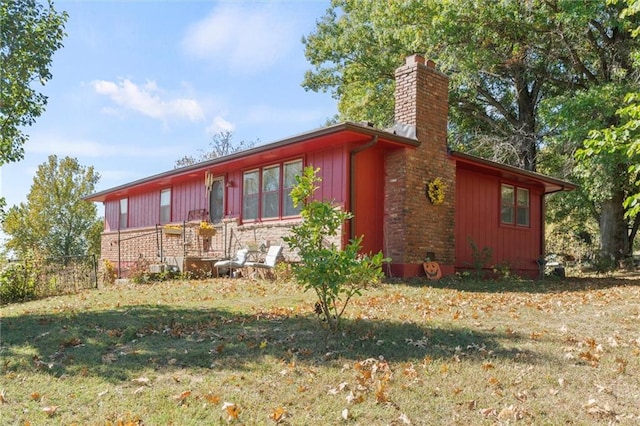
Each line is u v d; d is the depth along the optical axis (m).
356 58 21.97
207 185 13.99
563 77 18.45
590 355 4.54
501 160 19.17
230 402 3.55
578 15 14.35
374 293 8.36
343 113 23.75
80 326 5.79
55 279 10.70
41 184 28.53
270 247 11.34
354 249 5.28
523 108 20.44
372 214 10.87
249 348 4.82
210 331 5.50
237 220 13.19
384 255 10.96
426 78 11.34
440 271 11.14
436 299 7.84
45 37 10.71
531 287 10.69
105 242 20.34
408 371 4.12
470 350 4.77
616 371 4.16
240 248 12.95
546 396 3.65
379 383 3.85
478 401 3.55
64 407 3.49
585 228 25.08
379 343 4.94
